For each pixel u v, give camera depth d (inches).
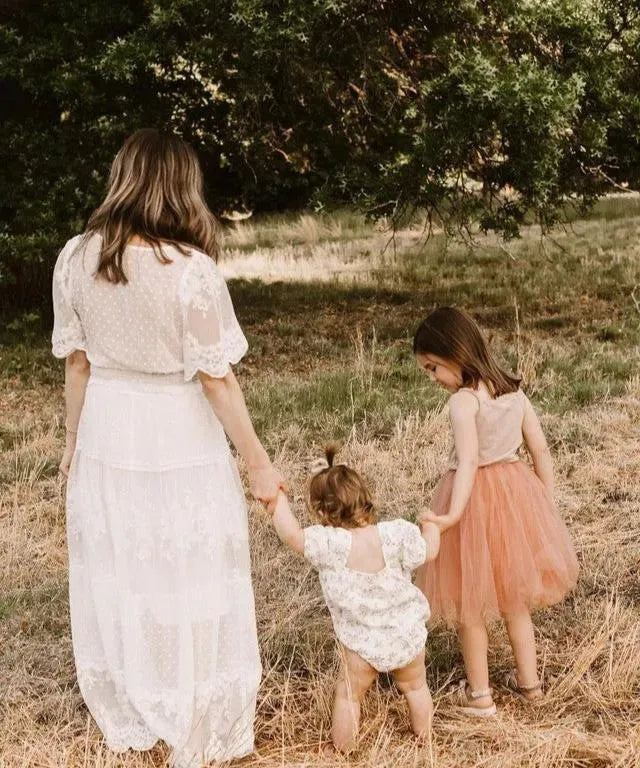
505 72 391.2
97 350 131.5
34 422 322.0
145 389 130.3
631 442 274.7
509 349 401.1
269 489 134.0
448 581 149.6
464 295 557.6
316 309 529.7
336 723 140.3
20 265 466.9
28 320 429.4
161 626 133.5
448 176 439.5
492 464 150.0
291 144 471.8
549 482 156.8
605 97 427.5
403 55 451.5
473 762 137.2
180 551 131.4
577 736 140.2
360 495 138.9
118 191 126.8
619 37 452.1
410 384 349.1
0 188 422.3
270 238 828.6
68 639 175.0
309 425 304.3
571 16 414.0
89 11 421.1
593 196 485.1
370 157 452.8
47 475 270.4
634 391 324.5
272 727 147.3
